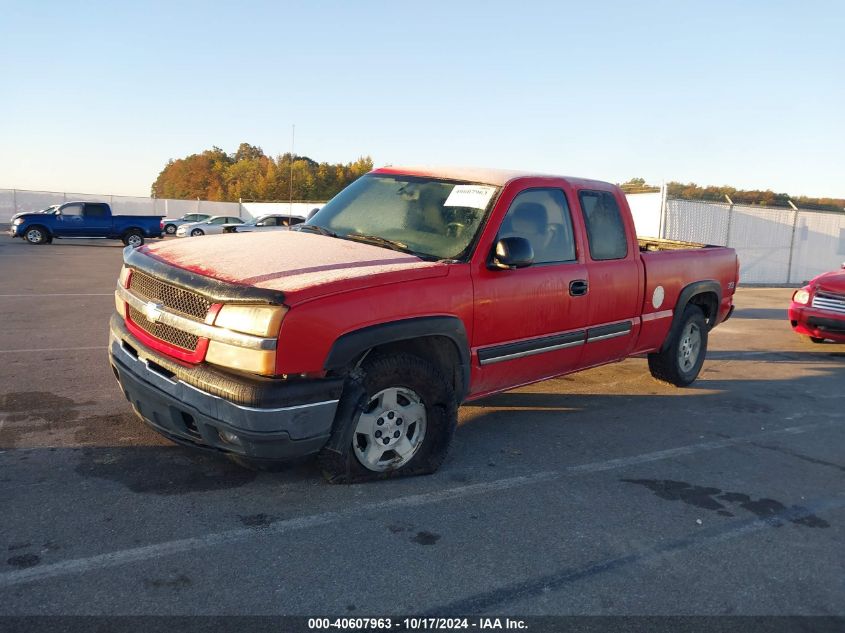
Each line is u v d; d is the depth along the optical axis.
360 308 3.65
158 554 3.09
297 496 3.82
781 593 3.11
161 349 3.80
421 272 4.01
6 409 5.10
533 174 5.04
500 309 4.48
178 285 3.68
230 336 3.45
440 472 4.36
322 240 4.52
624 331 5.73
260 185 73.00
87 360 6.82
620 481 4.40
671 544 3.54
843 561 3.46
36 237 27.53
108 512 3.48
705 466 4.79
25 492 3.65
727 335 11.11
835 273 10.07
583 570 3.21
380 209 4.93
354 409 3.74
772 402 6.75
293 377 3.52
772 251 22.52
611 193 5.72
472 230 4.48
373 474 4.05
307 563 3.10
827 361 9.20
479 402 6.17
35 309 10.06
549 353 4.99
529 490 4.15
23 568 2.91
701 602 2.99
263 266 3.81
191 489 3.82
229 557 3.11
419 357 4.12
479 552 3.31
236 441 3.48
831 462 5.02
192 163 98.69
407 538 3.41
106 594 2.75
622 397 6.63
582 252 5.23
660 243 8.17
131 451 4.32
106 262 19.75
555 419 5.74
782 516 3.99
